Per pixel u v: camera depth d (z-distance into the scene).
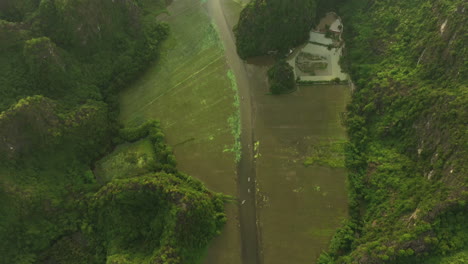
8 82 63.19
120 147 68.50
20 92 63.56
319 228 59.69
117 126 70.38
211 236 58.31
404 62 70.44
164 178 59.09
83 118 64.56
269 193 63.84
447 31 64.12
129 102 75.19
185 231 54.41
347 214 60.38
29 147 59.19
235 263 57.59
